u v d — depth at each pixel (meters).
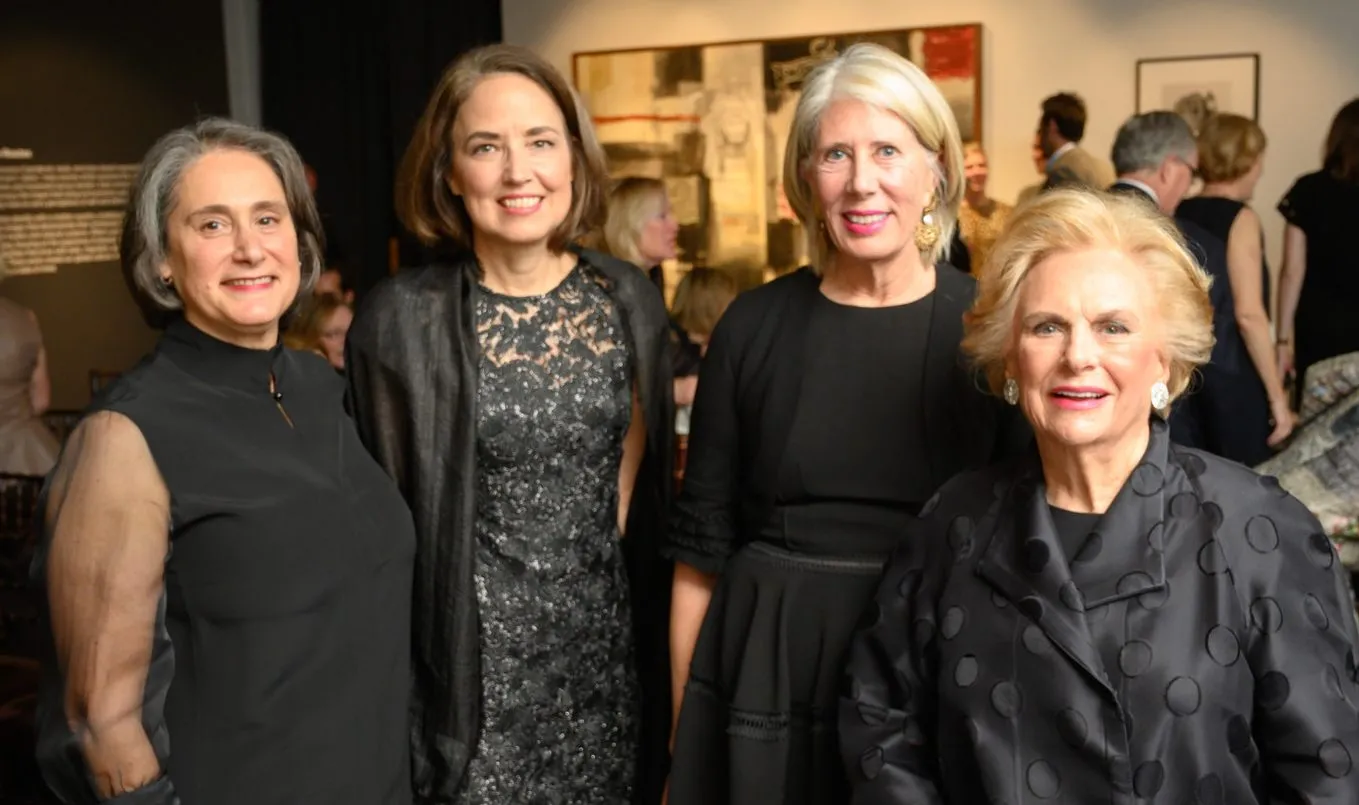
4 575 3.05
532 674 2.26
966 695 1.65
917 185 1.93
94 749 1.55
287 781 1.69
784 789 1.98
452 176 2.22
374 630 1.83
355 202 7.55
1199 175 4.62
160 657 1.61
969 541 1.73
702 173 6.97
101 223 6.45
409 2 7.29
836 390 1.99
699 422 2.15
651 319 2.35
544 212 2.18
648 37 7.11
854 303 2.03
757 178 6.89
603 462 2.31
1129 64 6.41
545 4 7.28
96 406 1.64
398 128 7.39
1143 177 3.98
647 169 7.05
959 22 6.60
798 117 1.99
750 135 6.88
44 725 1.58
